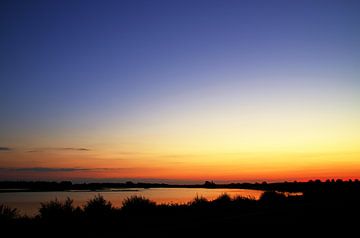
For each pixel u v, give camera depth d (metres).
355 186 87.69
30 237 16.58
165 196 83.31
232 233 15.69
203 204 36.44
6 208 22.23
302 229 17.56
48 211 23.92
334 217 23.02
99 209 26.62
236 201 41.97
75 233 17.34
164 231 15.60
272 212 26.17
